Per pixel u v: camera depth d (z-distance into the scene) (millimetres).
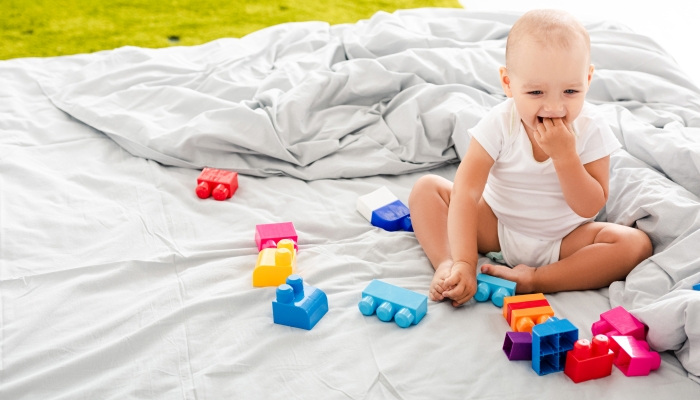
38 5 2736
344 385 1052
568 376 1072
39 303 1201
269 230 1374
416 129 1679
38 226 1394
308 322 1151
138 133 1672
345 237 1434
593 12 2805
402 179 1648
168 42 2518
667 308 1080
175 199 1516
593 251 1249
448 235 1281
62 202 1474
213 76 1892
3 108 1783
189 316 1175
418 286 1280
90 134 1734
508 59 1199
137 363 1087
